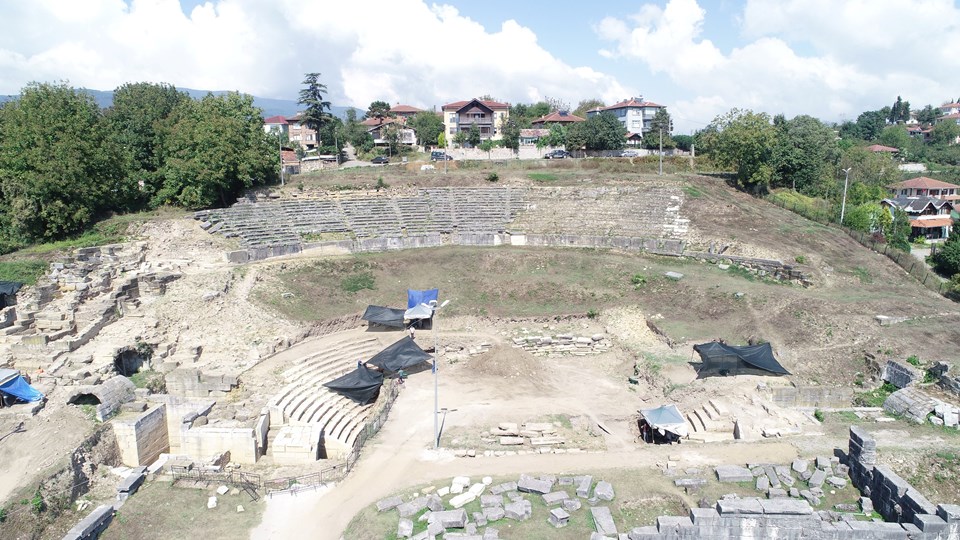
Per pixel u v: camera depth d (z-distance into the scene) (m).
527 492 28.78
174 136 74.25
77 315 44.59
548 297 58.12
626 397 42.56
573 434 36.34
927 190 107.31
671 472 29.94
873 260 62.22
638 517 26.97
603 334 52.50
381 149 129.62
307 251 63.66
